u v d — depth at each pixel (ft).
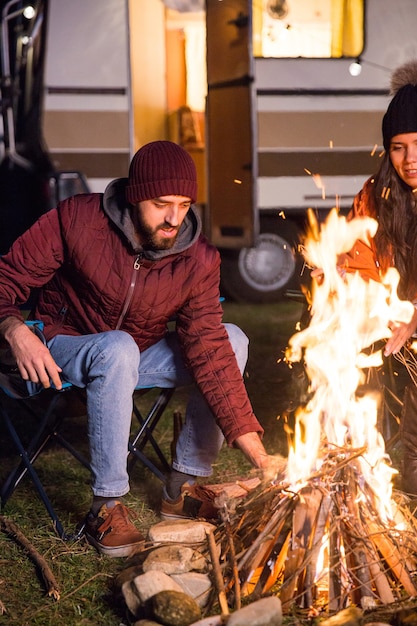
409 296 12.13
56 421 12.12
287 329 26.84
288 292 13.34
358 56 29.35
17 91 28.84
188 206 10.64
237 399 10.97
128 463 12.51
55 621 9.57
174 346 11.85
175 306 11.23
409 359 12.00
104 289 11.05
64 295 11.50
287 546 9.64
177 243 11.03
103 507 11.12
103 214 11.01
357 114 29.58
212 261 11.35
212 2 29.58
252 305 32.01
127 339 10.89
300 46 29.45
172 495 11.93
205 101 30.66
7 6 28.32
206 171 30.78
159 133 33.50
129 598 9.32
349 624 8.59
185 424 11.82
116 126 28.55
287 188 29.53
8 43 29.17
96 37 28.19
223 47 29.27
